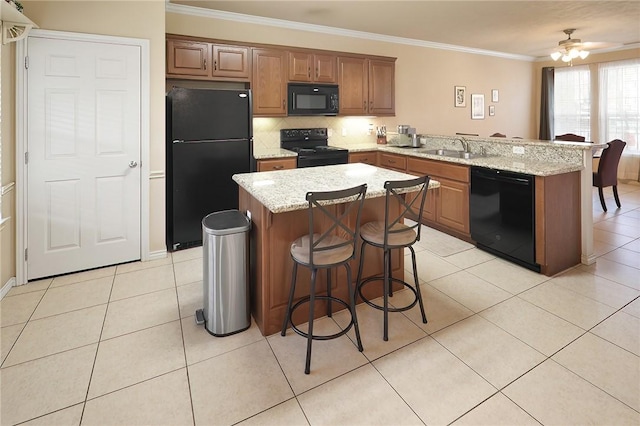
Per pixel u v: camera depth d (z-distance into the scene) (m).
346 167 3.09
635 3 4.09
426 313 2.34
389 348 1.99
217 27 4.23
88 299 2.54
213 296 2.09
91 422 1.50
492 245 3.28
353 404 1.60
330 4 3.99
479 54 6.50
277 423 1.50
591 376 1.73
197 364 1.87
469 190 3.50
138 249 3.23
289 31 4.68
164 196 3.30
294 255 1.94
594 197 5.55
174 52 3.73
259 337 2.12
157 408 1.58
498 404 1.58
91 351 1.97
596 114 6.76
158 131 3.21
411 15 4.41
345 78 4.79
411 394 1.65
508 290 2.64
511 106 7.12
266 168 4.11
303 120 4.97
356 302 2.48
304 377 1.77
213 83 4.27
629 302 2.43
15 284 2.73
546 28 5.05
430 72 5.97
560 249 2.91
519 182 2.92
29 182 2.72
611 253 3.33
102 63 2.88
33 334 2.11
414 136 4.89
